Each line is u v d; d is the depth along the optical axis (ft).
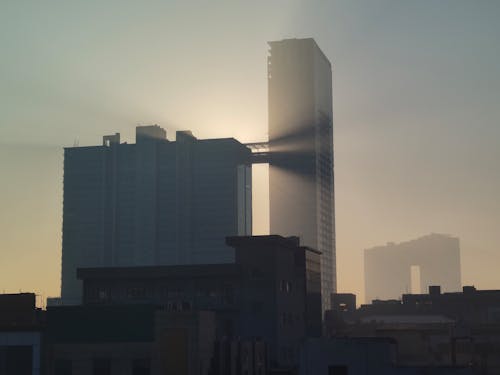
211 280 338.54
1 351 223.51
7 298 256.93
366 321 528.63
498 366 351.25
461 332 347.15
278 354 326.85
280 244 344.90
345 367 202.49
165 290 340.80
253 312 331.77
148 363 224.94
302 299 371.76
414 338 336.29
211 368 234.79
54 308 228.22
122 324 226.79
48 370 224.33
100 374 225.35
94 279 345.72
